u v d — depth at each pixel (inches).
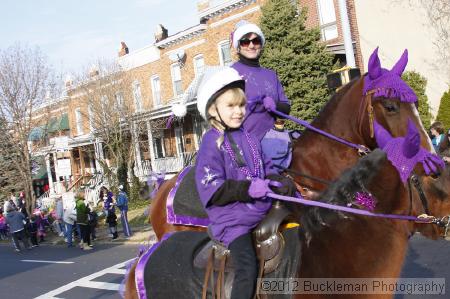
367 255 111.9
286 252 119.3
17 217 710.5
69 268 487.2
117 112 1087.6
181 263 131.6
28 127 946.7
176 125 1099.9
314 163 172.9
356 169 115.3
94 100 1104.2
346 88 170.4
